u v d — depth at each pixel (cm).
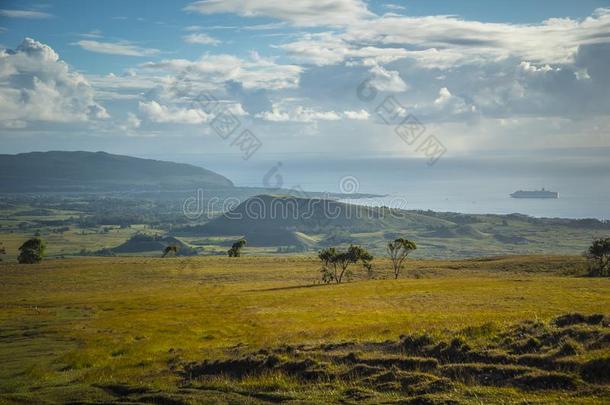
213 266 12812
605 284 6594
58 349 3212
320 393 1688
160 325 4375
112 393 1898
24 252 14750
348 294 6981
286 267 12650
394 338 2272
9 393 1953
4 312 5584
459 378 1689
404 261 14250
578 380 1560
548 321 2141
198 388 1872
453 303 5025
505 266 11662
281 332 3472
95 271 11656
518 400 1466
